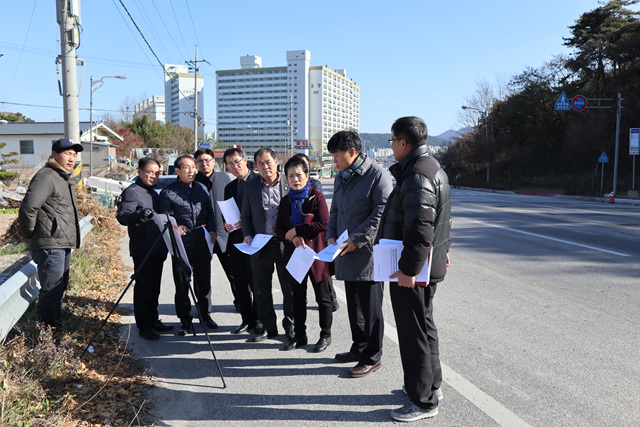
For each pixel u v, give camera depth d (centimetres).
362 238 380
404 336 320
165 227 426
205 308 526
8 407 286
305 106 12775
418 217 293
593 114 4091
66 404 317
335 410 338
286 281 454
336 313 579
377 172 395
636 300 592
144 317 485
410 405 328
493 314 550
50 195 418
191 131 8594
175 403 349
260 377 395
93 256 809
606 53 4009
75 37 1075
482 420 319
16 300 425
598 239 1077
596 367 400
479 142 5353
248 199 483
